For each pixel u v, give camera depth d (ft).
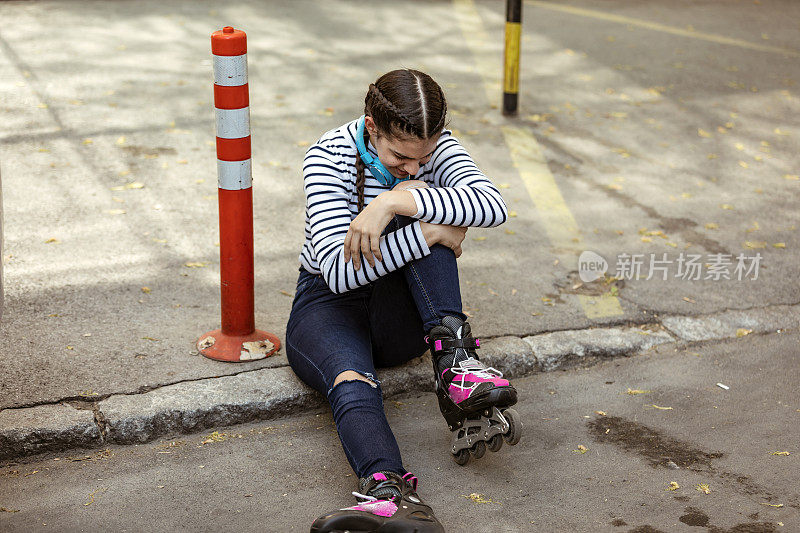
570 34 27.17
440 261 8.03
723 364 10.75
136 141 16.78
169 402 8.89
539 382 10.27
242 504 7.85
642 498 8.08
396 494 7.04
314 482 8.24
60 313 10.59
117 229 13.15
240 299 9.81
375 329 8.61
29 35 23.72
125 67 21.40
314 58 23.21
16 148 16.05
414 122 7.42
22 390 8.93
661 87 22.26
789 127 19.84
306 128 18.06
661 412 9.65
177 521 7.56
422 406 9.66
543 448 8.90
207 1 28.94
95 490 7.95
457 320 8.00
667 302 12.02
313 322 8.36
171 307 10.94
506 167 16.74
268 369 9.63
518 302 11.69
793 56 25.72
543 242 13.73
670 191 16.06
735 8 31.83
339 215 8.21
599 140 18.42
